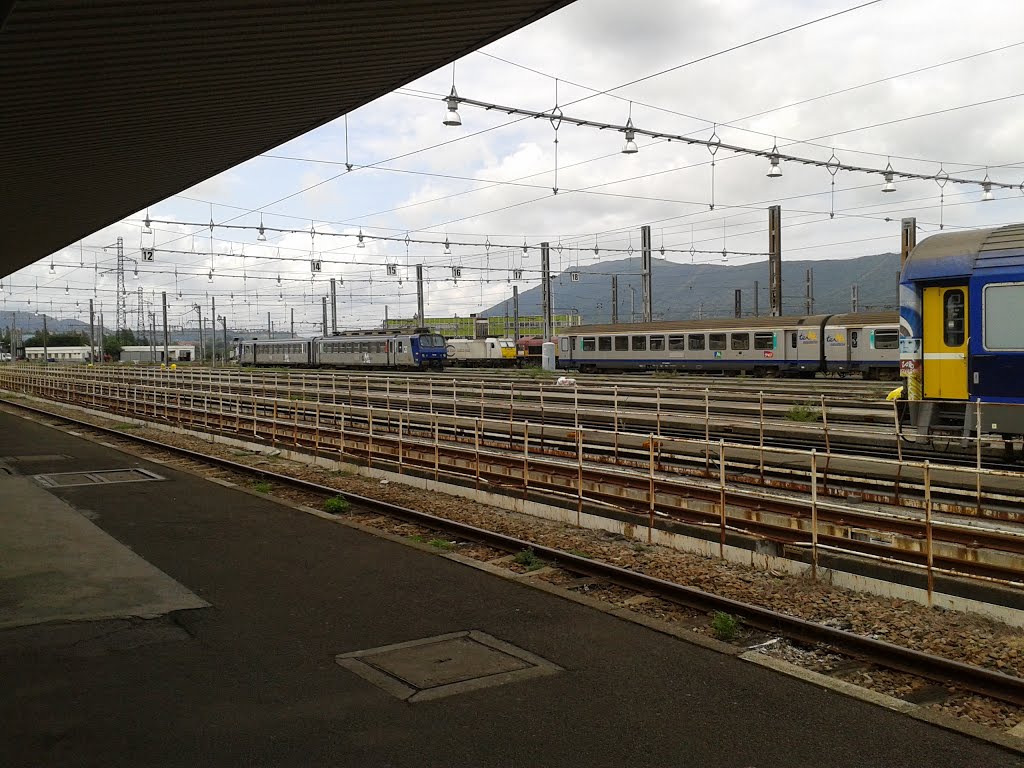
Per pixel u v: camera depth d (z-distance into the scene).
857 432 14.25
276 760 4.84
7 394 47.25
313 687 5.93
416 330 56.66
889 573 8.80
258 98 11.05
